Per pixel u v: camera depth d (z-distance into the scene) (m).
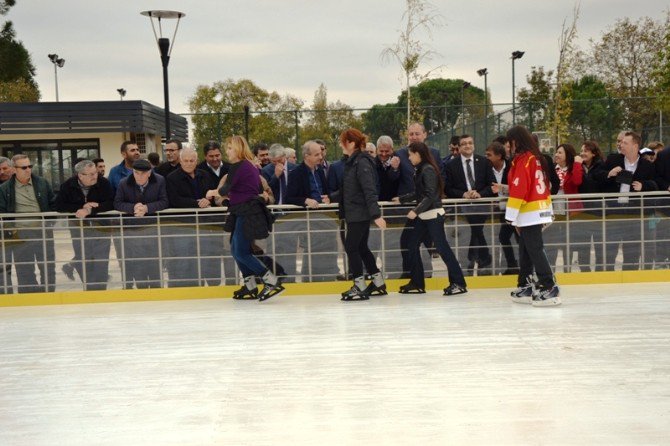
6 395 4.83
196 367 5.32
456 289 7.74
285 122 19.42
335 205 8.03
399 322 6.56
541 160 6.96
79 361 5.62
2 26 26.34
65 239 7.96
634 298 7.36
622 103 20.06
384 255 8.16
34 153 23.08
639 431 3.85
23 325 6.99
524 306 7.12
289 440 3.86
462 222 8.17
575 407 4.25
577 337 5.86
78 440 3.97
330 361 5.36
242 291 7.86
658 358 5.21
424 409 4.27
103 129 22.34
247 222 7.33
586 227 8.22
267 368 5.23
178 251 8.05
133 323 6.91
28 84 35.50
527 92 29.14
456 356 5.39
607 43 31.59
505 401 4.38
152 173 8.05
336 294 8.09
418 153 7.45
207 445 3.83
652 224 8.23
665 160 8.38
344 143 7.42
